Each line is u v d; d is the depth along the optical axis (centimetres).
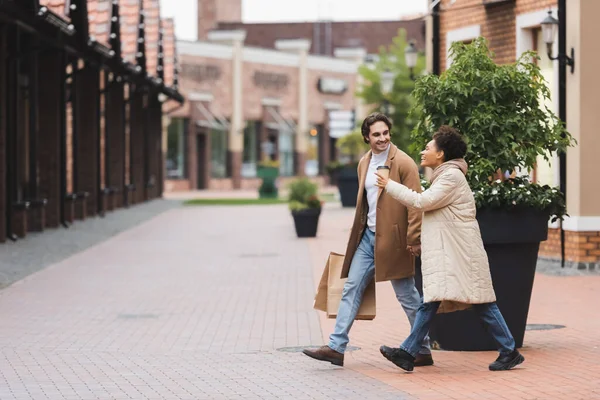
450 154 1191
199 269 2373
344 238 3284
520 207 1288
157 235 3344
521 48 2484
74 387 1123
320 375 1185
